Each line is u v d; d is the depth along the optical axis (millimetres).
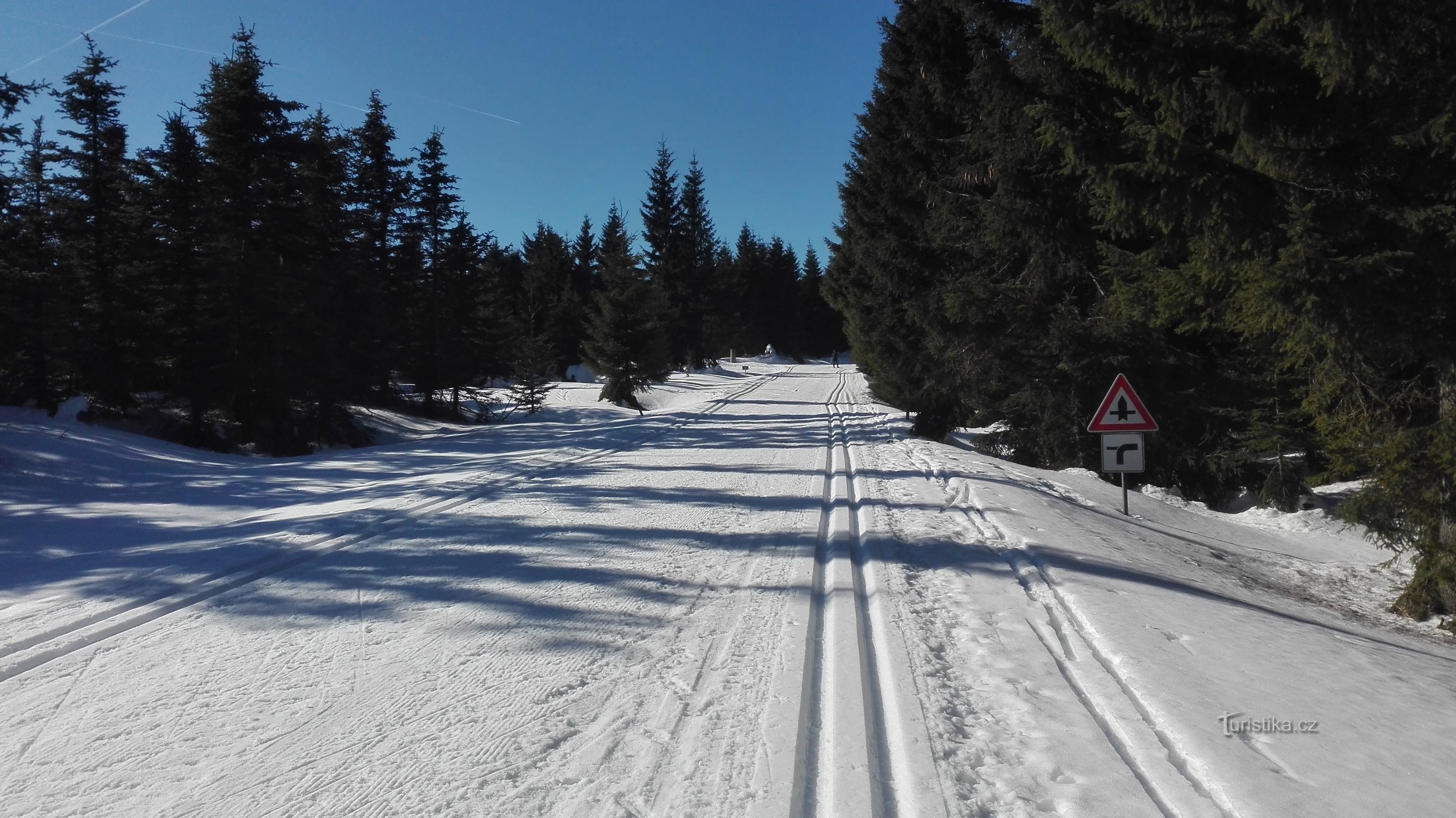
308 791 3334
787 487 12344
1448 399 8055
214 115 24188
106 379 24469
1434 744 3838
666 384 53219
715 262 88312
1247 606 6879
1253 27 7961
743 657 4879
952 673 4602
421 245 36938
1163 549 9641
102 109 26047
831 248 42344
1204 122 8508
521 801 3229
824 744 3762
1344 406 9445
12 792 3326
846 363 106000
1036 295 17547
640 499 11117
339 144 30188
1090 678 4512
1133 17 7949
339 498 12008
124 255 25938
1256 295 7395
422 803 3219
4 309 22469
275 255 25234
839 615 5770
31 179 26172
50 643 5180
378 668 4754
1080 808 3111
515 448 19766
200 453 18469
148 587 6496
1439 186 7207
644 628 5457
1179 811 3092
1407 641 7422
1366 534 9156
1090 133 8234
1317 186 7570
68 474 14102
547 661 4859
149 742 3793
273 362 24000
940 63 19000
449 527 9078
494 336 38594
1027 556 7512
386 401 34188
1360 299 6898
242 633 5383
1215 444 17469
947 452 17656
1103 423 11859
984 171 17766
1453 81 6797
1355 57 6598
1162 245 10672
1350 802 3160
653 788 3328
